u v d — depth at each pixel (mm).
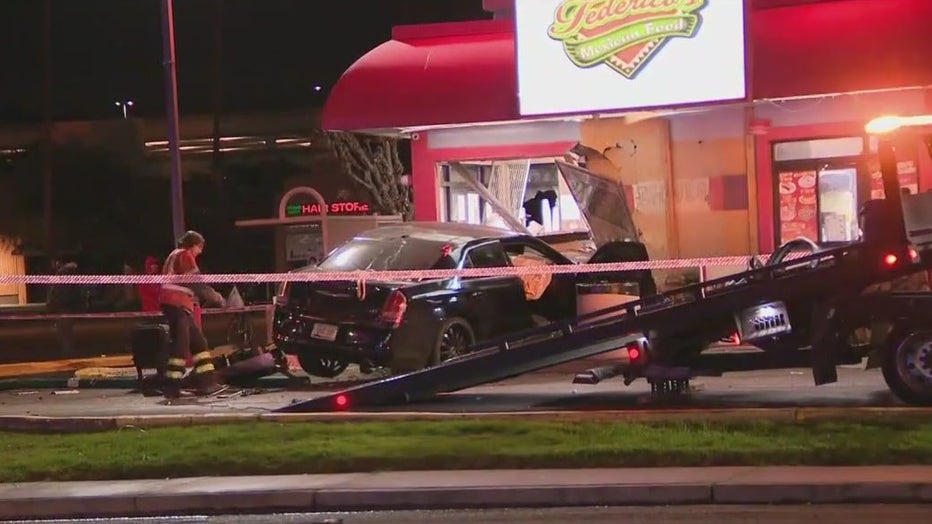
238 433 11383
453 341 14539
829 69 16125
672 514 8398
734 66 16531
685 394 12664
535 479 9234
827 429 10211
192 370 15453
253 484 9570
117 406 14133
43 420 12391
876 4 16281
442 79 18062
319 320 14523
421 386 12523
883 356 11398
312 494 9188
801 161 17656
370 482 9430
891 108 16969
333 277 14469
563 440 10336
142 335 15055
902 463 9203
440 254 14914
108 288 42094
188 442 11047
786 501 8578
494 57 18047
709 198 18141
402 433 11047
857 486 8508
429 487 9102
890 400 11969
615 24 17109
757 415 10828
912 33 15852
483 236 15648
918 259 11430
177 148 19188
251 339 17359
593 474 9320
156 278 14828
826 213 17516
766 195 17812
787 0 16812
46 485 9977
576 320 12562
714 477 8977
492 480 9281
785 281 11734
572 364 15867
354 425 11539
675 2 16781
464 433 10906
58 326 22516
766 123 17688
